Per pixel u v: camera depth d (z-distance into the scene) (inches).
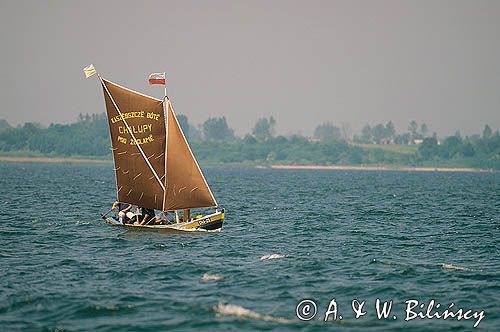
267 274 5625.0
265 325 4269.2
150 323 4276.6
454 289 5226.4
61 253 6584.6
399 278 5561.0
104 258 6304.1
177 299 4785.9
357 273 5728.3
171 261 6151.6
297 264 6067.9
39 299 4734.3
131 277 5472.4
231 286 5191.9
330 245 7367.1
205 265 5959.6
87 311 4495.6
